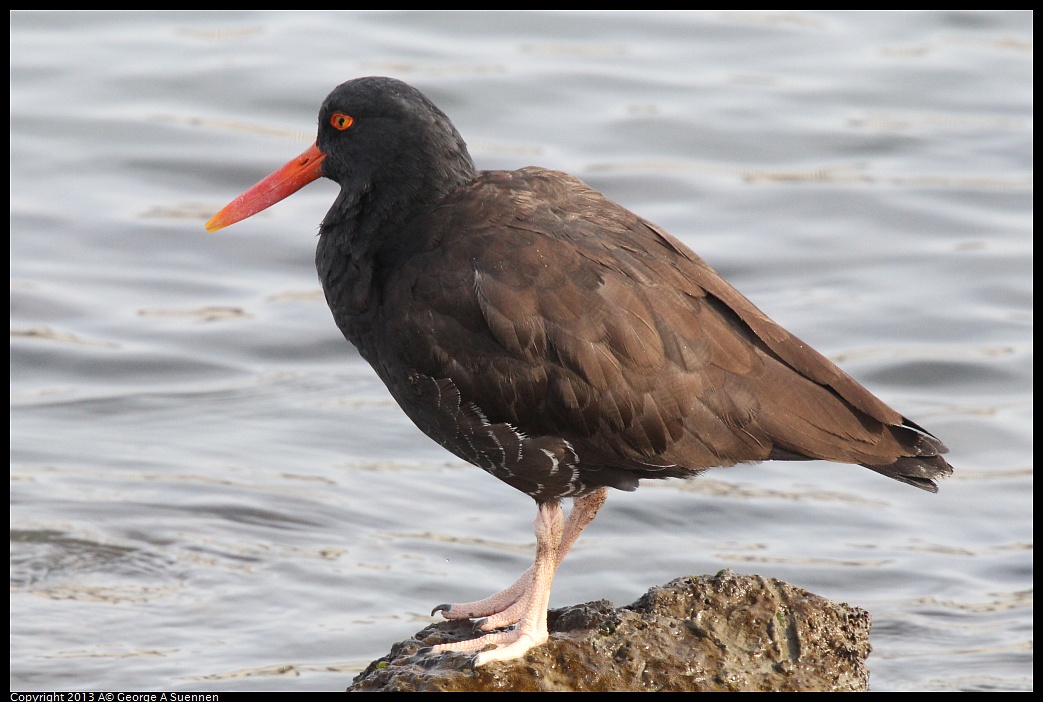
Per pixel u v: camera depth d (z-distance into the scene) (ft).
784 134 75.36
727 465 33.22
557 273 32.63
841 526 48.42
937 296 63.62
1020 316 62.23
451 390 33.63
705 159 73.46
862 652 32.99
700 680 31.35
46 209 68.85
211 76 78.18
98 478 49.65
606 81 79.10
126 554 44.88
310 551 45.42
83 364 58.49
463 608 35.35
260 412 55.42
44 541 45.32
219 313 62.69
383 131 35.04
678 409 32.58
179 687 37.68
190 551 45.11
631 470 34.06
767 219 69.21
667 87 78.84
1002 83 80.38
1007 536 47.78
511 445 33.83
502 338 32.68
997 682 37.27
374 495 49.26
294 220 69.21
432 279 33.50
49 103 75.92
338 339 60.85
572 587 44.06
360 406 55.98
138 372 58.34
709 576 33.63
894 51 84.07
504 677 31.14
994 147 74.59
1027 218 69.15
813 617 32.65
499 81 78.38
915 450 33.40
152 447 52.34
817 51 83.66
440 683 31.07
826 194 70.79
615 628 32.30
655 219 69.05
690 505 49.55
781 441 32.83
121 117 75.00
